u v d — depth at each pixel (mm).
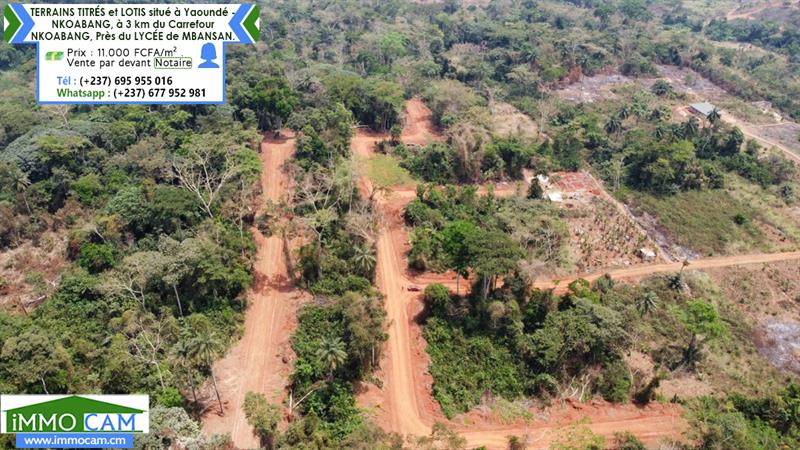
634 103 154250
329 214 87562
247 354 72938
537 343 72812
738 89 169750
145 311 74062
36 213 93375
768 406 69438
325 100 131625
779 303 91312
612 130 135625
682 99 163125
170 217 86625
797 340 84688
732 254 101500
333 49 178375
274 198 103125
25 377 59875
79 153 103062
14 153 99875
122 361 63562
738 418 66250
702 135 133500
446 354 75000
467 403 68625
